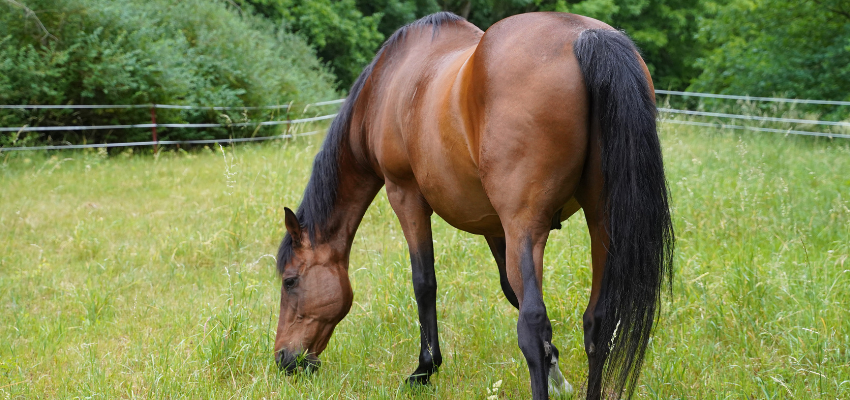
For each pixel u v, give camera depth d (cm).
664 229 207
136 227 621
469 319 384
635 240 200
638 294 204
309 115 1355
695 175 629
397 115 280
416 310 385
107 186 800
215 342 342
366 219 614
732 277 385
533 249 217
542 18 226
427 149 256
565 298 385
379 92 303
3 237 586
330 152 325
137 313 427
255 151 1021
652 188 200
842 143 969
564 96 206
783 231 476
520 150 212
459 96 236
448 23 292
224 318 368
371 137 305
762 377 300
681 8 2198
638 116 198
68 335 390
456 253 484
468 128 232
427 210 302
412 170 286
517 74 213
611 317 211
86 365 344
